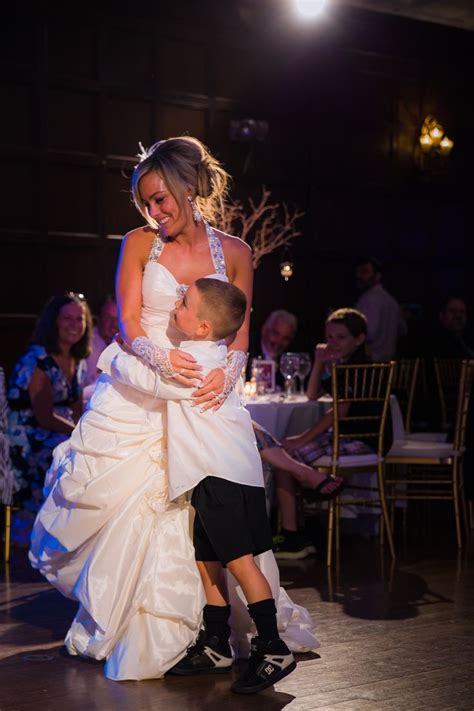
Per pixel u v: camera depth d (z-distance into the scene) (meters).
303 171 9.01
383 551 5.33
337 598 4.27
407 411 6.56
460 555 5.24
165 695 2.97
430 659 3.37
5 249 7.50
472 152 10.20
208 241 3.28
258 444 5.10
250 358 6.48
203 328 3.09
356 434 5.18
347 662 3.33
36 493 5.17
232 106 8.49
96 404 3.29
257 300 8.76
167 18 8.05
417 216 9.89
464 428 5.66
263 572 3.26
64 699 2.93
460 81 10.02
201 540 3.12
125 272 3.26
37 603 4.09
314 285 9.15
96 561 3.17
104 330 6.11
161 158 3.13
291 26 8.75
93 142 7.82
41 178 7.57
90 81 7.73
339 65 9.15
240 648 3.33
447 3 8.84
